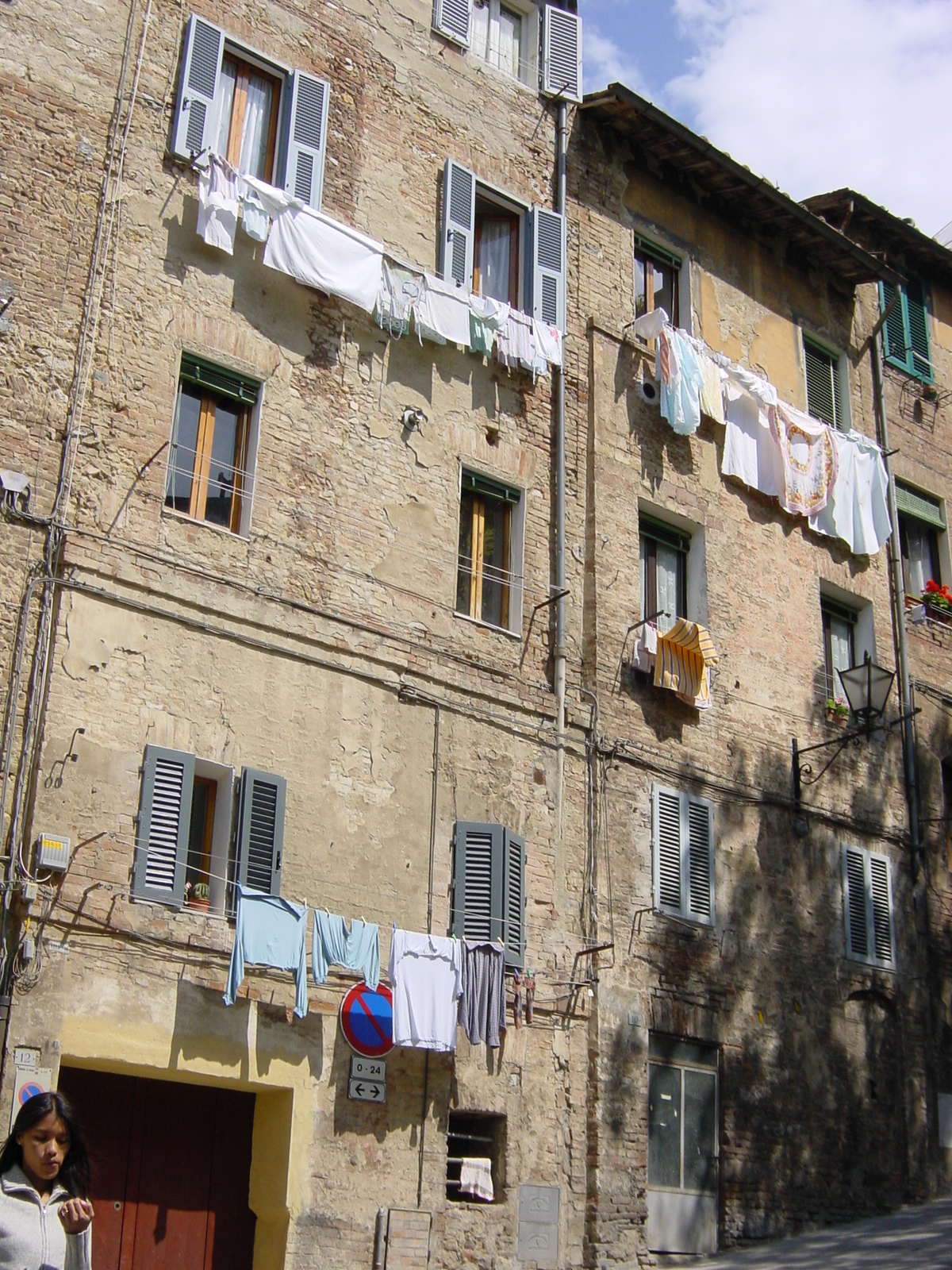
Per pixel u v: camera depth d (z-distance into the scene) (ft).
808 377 81.61
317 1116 50.60
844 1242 60.90
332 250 59.11
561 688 62.49
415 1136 52.75
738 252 79.05
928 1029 73.41
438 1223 52.37
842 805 73.31
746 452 73.87
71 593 49.42
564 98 71.61
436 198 65.46
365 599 57.26
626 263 72.69
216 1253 49.78
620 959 60.85
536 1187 55.42
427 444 61.36
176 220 56.08
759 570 73.31
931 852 77.92
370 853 54.54
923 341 91.25
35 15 54.90
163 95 57.31
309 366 58.39
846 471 78.95
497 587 63.31
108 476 51.62
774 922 67.87
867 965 71.46
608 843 62.18
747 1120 63.77
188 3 59.36
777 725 71.36
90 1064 46.88
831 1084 67.72
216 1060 48.67
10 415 50.21
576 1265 55.62
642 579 69.00
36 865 46.11
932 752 80.38
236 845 51.03
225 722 52.03
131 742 49.52
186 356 55.26
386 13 66.33
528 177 69.67
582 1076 58.18
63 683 48.49
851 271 84.28
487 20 72.08
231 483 55.72
